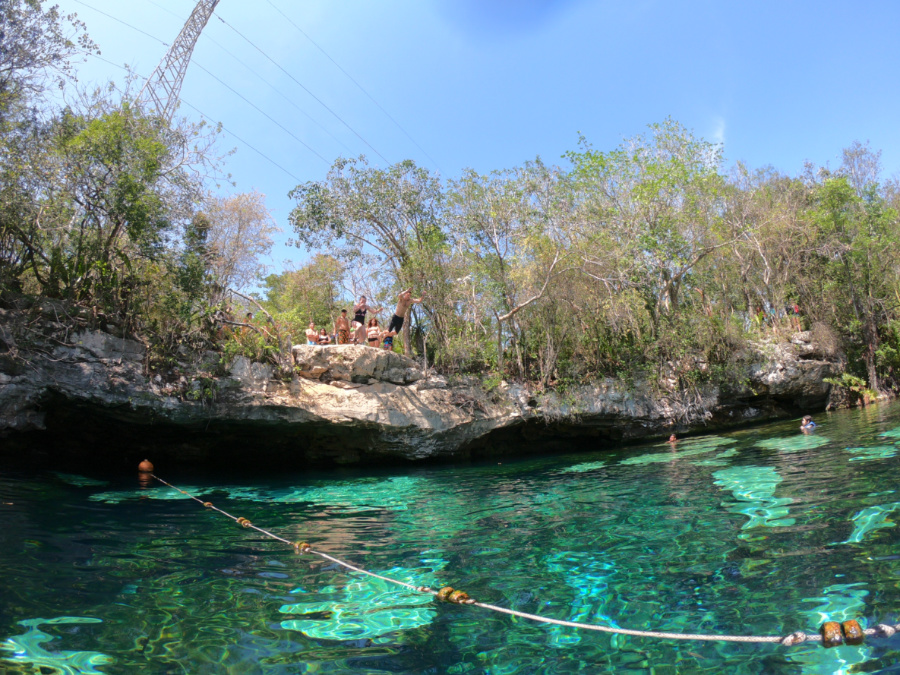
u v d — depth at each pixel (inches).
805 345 1107.3
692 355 960.9
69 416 534.9
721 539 255.3
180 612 192.4
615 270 889.5
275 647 166.2
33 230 499.8
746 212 1120.8
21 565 238.5
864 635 153.5
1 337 460.4
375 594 210.4
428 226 839.1
